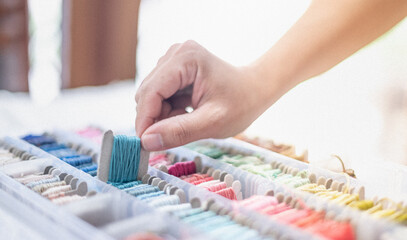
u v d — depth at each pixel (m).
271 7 2.71
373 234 0.93
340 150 1.74
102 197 0.99
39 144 1.59
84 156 1.48
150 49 3.43
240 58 2.86
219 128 1.25
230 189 1.18
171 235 0.88
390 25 1.38
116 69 3.40
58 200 1.03
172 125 1.19
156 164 1.43
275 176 1.34
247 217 0.97
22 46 2.83
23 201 1.02
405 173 1.30
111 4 3.26
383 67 2.27
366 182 1.30
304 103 2.34
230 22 2.89
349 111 2.28
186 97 1.41
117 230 0.85
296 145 1.71
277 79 1.34
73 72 3.18
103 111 2.31
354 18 1.33
